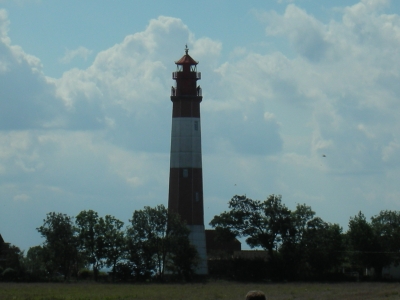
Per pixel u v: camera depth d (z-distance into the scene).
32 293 169.38
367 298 152.75
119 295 161.50
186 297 155.75
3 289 188.75
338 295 164.00
